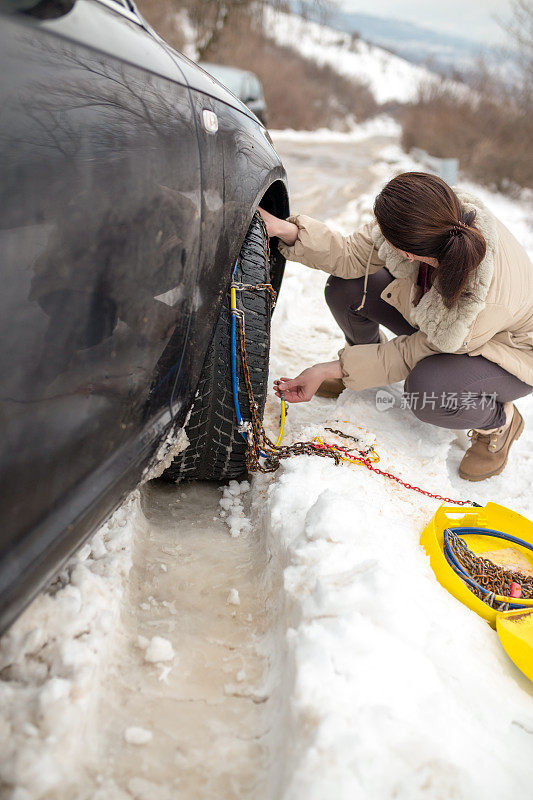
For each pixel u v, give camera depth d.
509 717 1.19
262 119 9.35
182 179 1.33
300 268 4.22
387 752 1.03
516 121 12.20
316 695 1.10
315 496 1.69
